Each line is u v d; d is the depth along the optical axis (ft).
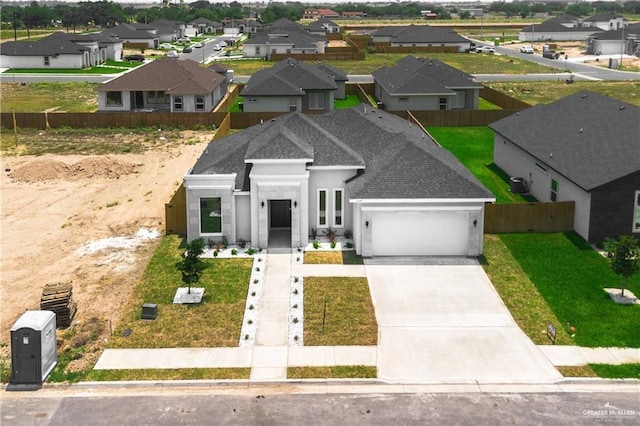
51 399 60.39
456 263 91.45
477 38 561.84
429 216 92.48
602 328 73.61
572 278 86.69
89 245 99.04
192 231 96.48
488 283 85.20
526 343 70.54
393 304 79.25
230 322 74.64
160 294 81.71
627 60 377.71
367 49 426.51
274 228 104.37
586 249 96.17
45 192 127.24
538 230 103.45
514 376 64.54
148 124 190.80
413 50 427.74
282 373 64.75
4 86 267.59
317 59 379.96
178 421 57.36
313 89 209.97
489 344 70.38
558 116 130.00
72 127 189.67
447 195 91.35
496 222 103.04
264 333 72.33
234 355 67.92
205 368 65.51
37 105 227.20
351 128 119.24
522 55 417.90
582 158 106.22
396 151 99.60
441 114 195.83
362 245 92.63
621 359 67.41
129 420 57.41
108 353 68.13
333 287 83.66
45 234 103.86
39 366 62.23
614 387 62.90
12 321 74.84
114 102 214.90
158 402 60.08
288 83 207.82
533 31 521.24
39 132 183.83
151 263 91.15
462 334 72.38
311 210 99.66
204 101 212.02
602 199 96.43
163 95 217.56
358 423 57.16
